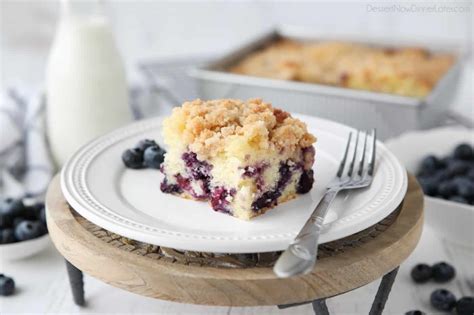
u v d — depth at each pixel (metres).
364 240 0.49
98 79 0.73
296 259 0.44
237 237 0.47
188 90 0.89
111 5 1.07
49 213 0.52
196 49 1.08
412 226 0.50
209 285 0.46
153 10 1.07
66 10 0.74
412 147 0.71
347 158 0.57
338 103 0.77
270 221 0.50
